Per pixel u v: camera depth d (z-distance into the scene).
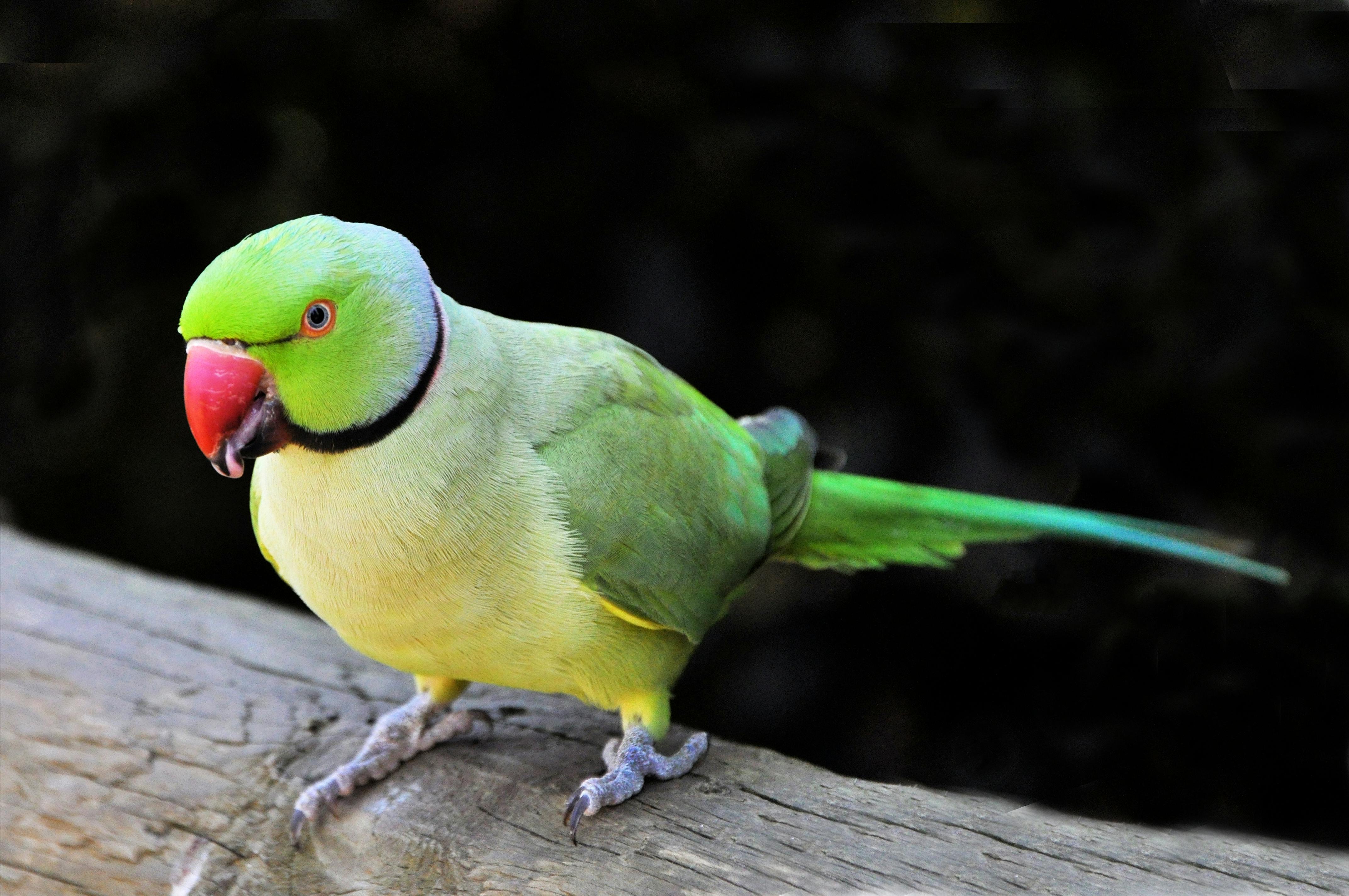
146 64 8.80
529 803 5.26
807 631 9.41
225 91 8.91
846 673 9.35
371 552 4.71
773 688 9.32
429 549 4.71
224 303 4.27
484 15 8.77
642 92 8.76
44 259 9.47
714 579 5.58
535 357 5.22
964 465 8.43
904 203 8.54
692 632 5.46
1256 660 8.41
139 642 6.48
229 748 5.79
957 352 8.49
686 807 5.15
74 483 10.21
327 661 6.40
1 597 6.79
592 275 9.26
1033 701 9.05
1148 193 8.15
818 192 8.65
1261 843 4.48
